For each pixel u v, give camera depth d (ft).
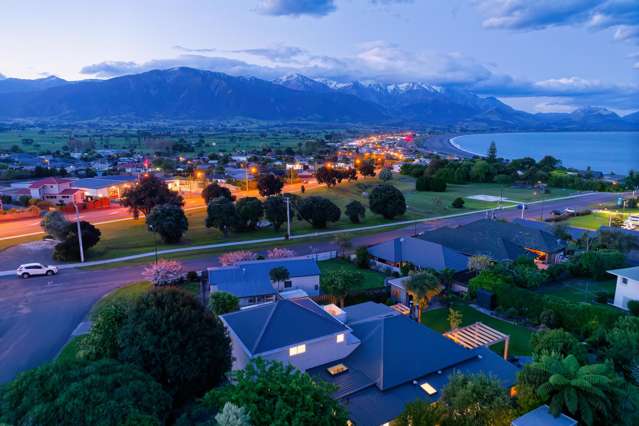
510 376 92.53
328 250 224.94
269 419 57.67
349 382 87.76
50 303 149.79
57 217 231.71
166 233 229.45
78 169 513.86
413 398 82.94
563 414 74.33
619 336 101.09
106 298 154.20
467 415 72.64
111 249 220.02
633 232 226.99
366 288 167.02
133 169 523.70
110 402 58.08
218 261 201.77
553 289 170.81
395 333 99.60
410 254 193.16
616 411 74.95
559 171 575.79
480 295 153.38
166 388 77.92
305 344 92.58
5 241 230.27
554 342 98.68
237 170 515.91
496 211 343.87
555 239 213.25
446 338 102.22
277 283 159.12
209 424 59.62
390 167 605.73
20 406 57.82
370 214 324.39
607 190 462.60
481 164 526.16
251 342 91.56
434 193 434.30
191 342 78.54
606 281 180.96
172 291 85.66
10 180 433.89
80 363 67.82
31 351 116.26
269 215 260.83
